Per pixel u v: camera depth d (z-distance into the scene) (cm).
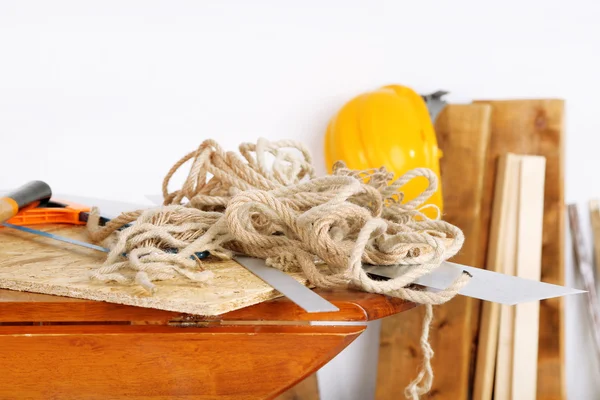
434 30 199
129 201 187
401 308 71
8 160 176
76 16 176
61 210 112
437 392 189
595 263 208
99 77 180
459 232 75
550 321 193
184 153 189
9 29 171
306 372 68
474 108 191
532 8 204
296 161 107
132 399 66
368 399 204
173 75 185
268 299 66
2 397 65
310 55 193
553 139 192
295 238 80
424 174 87
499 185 191
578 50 208
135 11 180
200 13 185
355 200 85
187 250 76
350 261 67
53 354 65
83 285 66
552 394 193
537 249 190
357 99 174
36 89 176
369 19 195
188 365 66
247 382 67
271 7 189
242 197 73
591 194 212
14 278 69
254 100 192
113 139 183
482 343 189
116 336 65
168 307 61
